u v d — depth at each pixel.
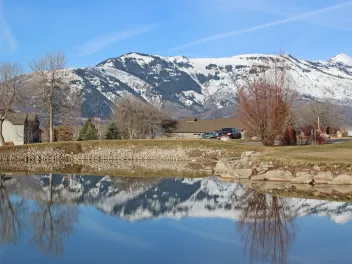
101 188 34.78
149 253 16.08
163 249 16.56
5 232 19.75
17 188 35.06
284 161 37.97
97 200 28.70
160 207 25.72
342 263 14.67
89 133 100.69
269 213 23.06
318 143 60.38
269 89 56.44
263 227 19.94
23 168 55.34
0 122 77.12
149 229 19.92
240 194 30.00
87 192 32.56
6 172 49.56
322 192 29.69
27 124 90.50
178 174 45.50
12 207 26.22
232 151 62.47
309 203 25.59
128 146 70.12
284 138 58.97
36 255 16.05
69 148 70.62
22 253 16.34
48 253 16.30
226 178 40.50
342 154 39.72
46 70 80.19
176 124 112.88
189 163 61.28
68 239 18.34
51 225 21.09
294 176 35.88
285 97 58.41
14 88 76.50
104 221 21.77
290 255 15.59
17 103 80.31
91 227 20.50
